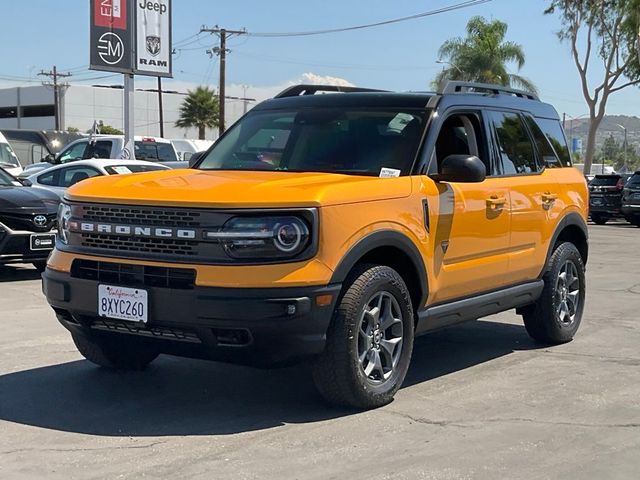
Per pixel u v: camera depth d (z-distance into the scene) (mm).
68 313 5324
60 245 5359
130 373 6242
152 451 4605
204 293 4676
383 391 5391
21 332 7695
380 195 5262
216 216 4742
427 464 4457
